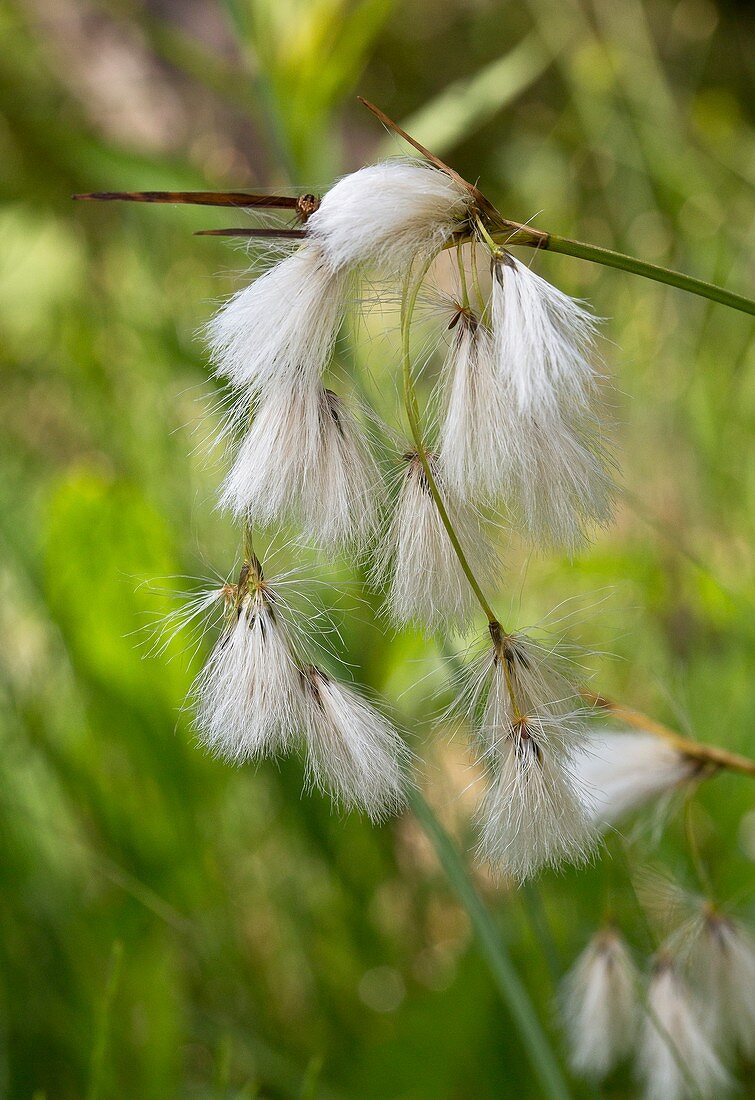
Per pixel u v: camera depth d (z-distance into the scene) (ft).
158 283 2.55
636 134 3.13
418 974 1.88
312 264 1.32
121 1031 1.74
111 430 2.45
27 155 3.06
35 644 2.22
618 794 1.53
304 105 1.97
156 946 1.77
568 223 3.11
